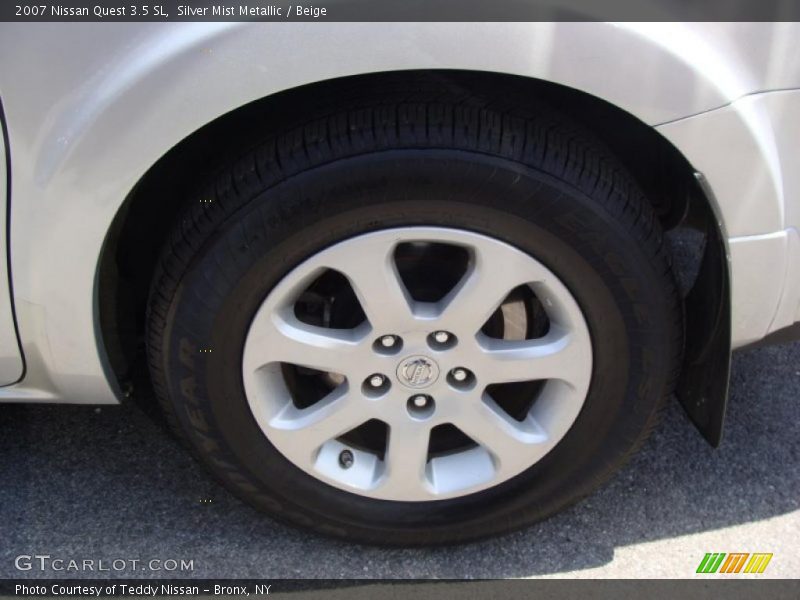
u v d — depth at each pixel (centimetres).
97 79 151
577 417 183
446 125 155
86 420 237
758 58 154
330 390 195
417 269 180
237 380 176
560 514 214
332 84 161
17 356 178
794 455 230
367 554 205
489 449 188
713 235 173
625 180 167
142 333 208
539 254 164
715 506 216
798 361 258
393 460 187
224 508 214
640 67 149
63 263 164
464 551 206
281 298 167
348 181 156
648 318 171
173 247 167
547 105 166
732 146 157
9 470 222
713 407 188
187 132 152
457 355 175
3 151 156
